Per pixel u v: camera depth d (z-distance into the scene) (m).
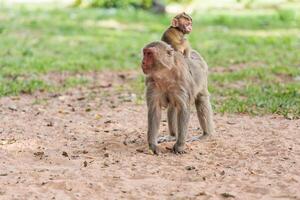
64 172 15.38
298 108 22.20
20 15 53.22
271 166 15.88
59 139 18.56
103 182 14.65
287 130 19.31
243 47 38.41
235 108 22.30
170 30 17.48
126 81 28.59
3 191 14.02
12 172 15.38
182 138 17.05
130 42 40.38
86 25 48.34
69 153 17.08
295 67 31.27
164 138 18.28
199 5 63.78
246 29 47.03
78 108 22.95
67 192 14.03
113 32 44.94
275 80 27.98
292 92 24.89
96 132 19.44
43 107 23.06
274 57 34.47
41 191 14.09
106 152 17.17
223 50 37.47
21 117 21.36
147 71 16.33
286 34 44.19
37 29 45.94
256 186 14.30
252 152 17.08
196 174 15.27
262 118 21.09
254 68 30.83
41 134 19.11
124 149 17.52
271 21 50.47
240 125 20.08
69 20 50.72
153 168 15.76
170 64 16.31
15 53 35.41
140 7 59.03
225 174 15.26
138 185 14.46
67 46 38.47
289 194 13.86
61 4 62.91
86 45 39.03
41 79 28.19
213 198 13.58
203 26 48.78
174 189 14.17
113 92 25.97
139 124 20.50
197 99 18.25
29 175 15.14
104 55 35.38
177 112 17.09
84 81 27.91
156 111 17.11
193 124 20.64
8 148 17.52
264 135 18.80
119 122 20.73
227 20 50.66
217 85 27.25
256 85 26.84
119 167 15.84
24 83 26.89
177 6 63.16
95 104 23.66
